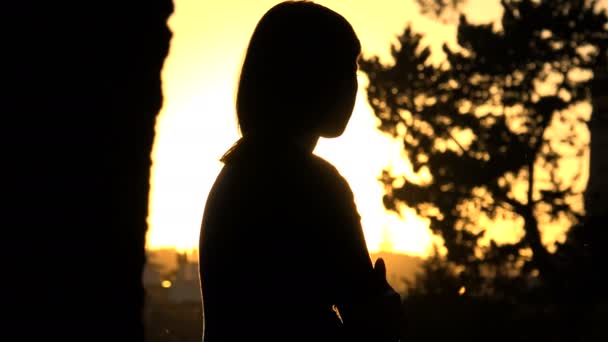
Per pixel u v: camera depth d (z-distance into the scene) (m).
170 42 2.02
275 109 2.21
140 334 1.90
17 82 1.73
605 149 22.77
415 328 21.97
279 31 2.24
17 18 1.73
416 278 23.02
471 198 23.31
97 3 1.83
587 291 21.69
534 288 22.20
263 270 2.07
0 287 1.71
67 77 1.78
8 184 1.72
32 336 1.73
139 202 1.91
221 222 2.15
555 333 21.61
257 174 2.13
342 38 2.24
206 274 2.20
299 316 2.06
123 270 1.87
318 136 2.27
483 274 22.91
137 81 1.91
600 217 21.81
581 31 23.11
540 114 23.08
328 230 2.07
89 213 1.81
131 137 1.90
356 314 2.05
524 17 23.45
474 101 23.92
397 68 24.44
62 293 1.76
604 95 22.91
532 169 22.97
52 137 1.76
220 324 2.14
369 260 2.12
